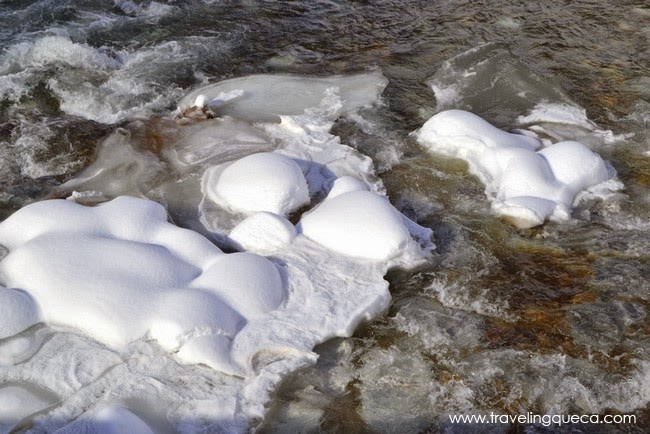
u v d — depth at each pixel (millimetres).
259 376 3934
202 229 4988
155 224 4773
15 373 3865
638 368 4137
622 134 6164
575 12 8320
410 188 5551
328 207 4945
